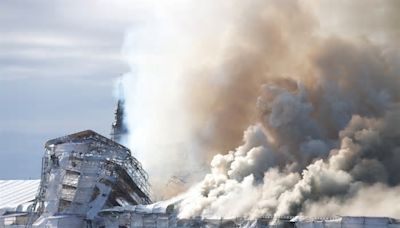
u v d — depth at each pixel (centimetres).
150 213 8831
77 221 9256
